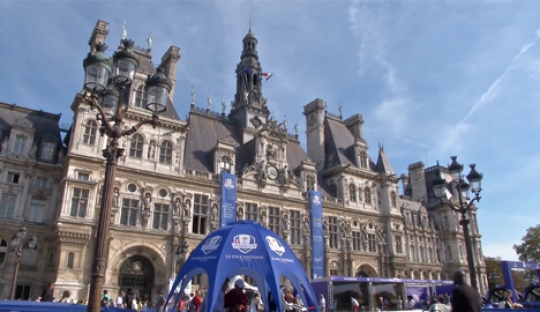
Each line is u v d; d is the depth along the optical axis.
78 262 44.19
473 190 31.73
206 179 55.97
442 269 88.62
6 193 45.75
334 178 73.94
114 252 46.94
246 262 19.31
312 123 84.06
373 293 50.06
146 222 49.75
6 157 46.16
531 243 105.12
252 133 69.25
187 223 52.41
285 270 19.97
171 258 50.41
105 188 19.34
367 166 78.31
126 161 51.00
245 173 60.47
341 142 80.38
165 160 54.09
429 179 101.31
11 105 51.69
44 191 47.72
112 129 20.22
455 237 91.12
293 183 64.75
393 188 78.19
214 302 17.69
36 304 17.88
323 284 46.72
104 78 21.05
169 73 65.81
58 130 53.34
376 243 72.25
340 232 68.00
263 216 59.53
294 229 62.44
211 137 65.00
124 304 41.75
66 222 44.16
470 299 12.46
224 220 54.88
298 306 21.72
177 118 57.75
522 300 37.31
